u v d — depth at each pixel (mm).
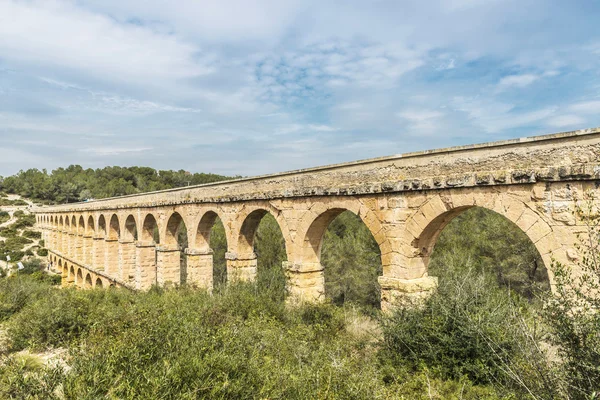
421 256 12289
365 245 28266
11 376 6910
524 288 21906
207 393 6348
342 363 8383
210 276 23625
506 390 7688
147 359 7191
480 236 25078
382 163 13008
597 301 6961
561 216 8938
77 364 7094
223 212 20812
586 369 6344
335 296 28266
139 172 138750
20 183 120875
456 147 10961
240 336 9023
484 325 9398
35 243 72375
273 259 29625
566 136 8945
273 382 7082
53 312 13148
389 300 12500
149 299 16266
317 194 14820
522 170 9414
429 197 11438
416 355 10047
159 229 27125
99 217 39344
